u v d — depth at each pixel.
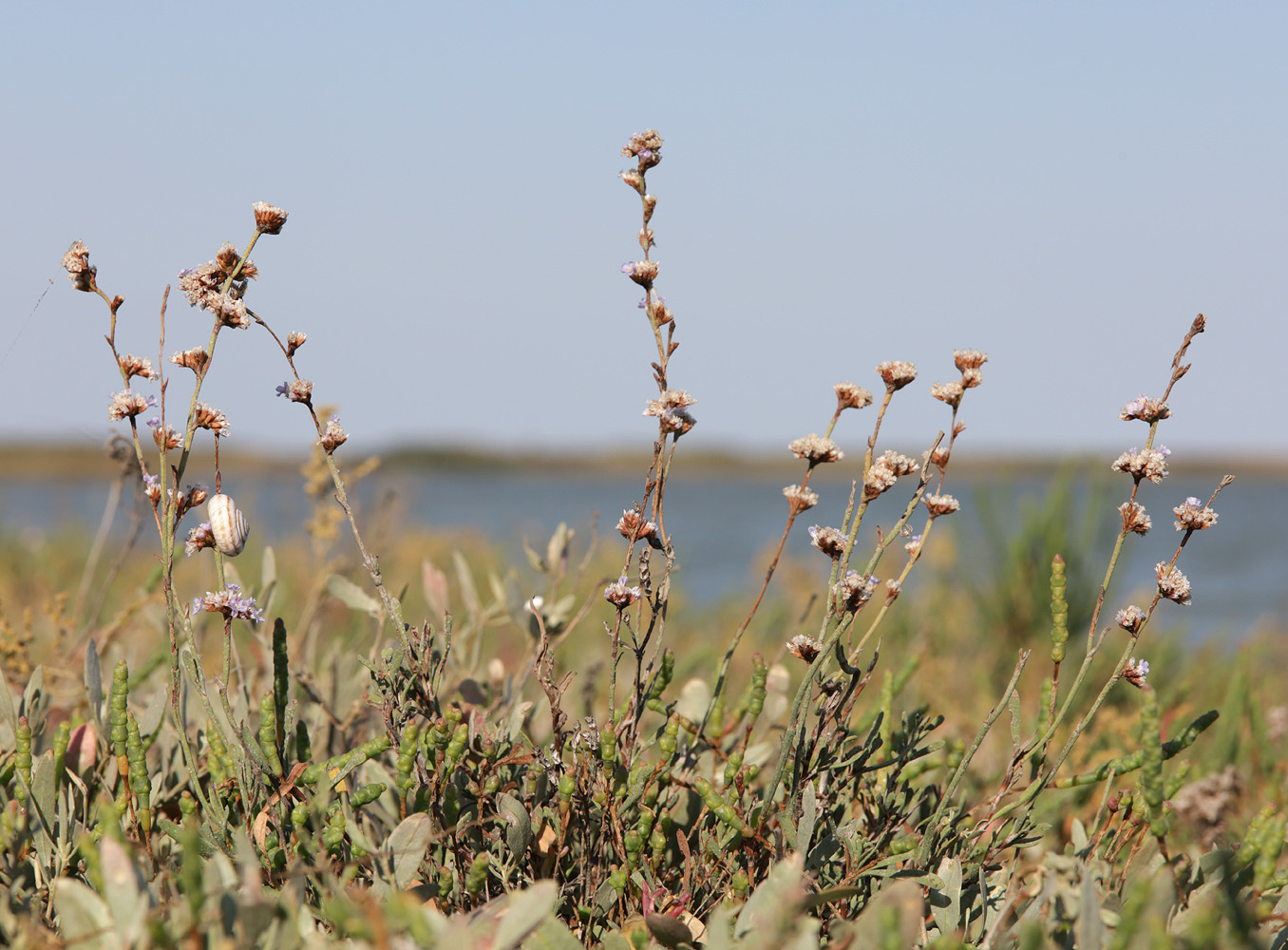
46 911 1.66
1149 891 1.34
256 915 1.29
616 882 1.67
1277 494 72.00
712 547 19.75
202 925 1.27
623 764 1.79
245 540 1.70
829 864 1.72
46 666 2.72
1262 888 1.52
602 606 4.66
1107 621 5.25
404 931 1.33
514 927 1.23
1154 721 1.50
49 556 6.71
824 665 1.73
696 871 1.76
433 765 1.70
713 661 4.15
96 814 1.87
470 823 1.65
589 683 2.73
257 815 1.70
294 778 1.71
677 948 1.53
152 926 1.18
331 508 3.15
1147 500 30.91
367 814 1.94
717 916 1.37
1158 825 1.54
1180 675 4.76
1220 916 1.41
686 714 2.18
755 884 1.70
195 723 2.24
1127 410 1.60
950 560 5.91
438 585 2.67
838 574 1.66
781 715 2.38
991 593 5.20
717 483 107.12
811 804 1.63
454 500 46.75
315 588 3.10
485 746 1.86
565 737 1.93
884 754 2.01
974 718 3.67
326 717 2.43
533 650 2.57
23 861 1.76
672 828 1.94
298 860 1.58
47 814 1.73
